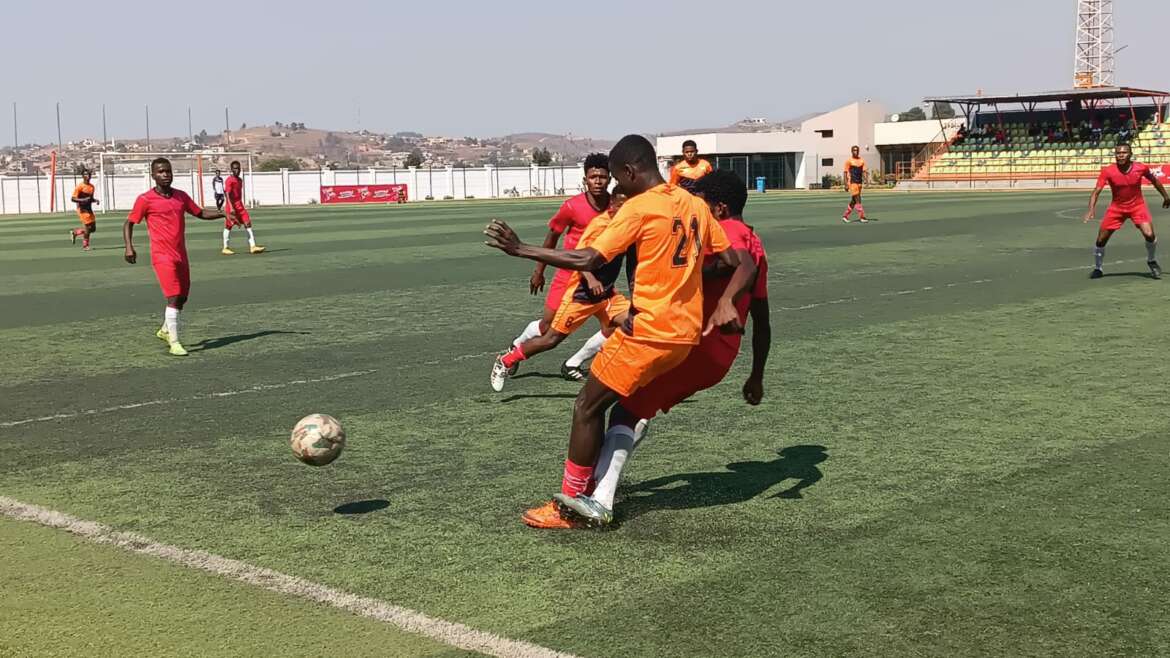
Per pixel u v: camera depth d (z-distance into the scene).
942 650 3.92
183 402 8.54
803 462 6.42
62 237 32.97
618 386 5.11
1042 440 6.82
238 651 3.97
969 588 4.48
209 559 4.93
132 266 21.50
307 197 74.88
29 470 6.56
